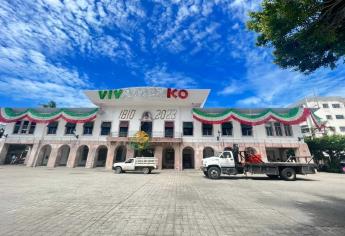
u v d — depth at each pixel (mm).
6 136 28766
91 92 29000
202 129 27906
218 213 6238
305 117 26531
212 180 15375
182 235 4488
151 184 12680
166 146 27219
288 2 4875
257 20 6605
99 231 4648
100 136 28406
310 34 5617
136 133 26344
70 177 15914
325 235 4523
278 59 6805
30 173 18312
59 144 28266
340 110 49531
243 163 16641
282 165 16062
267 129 27172
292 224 5250
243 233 4621
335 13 4867
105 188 10781
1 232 4508
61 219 5477
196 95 28125
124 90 28719
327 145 27125
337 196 9102
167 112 29250
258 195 9273
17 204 7027
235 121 27641
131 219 5555
